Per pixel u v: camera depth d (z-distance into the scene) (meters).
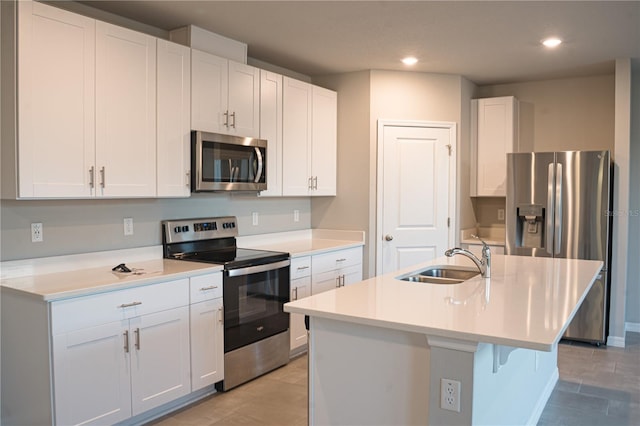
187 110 3.41
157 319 2.88
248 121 3.90
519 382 2.65
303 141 4.52
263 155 3.98
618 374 3.82
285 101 4.28
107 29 2.91
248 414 3.07
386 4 3.15
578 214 4.43
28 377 2.53
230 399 3.28
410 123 4.92
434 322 1.88
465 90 5.16
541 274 2.99
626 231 4.47
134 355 2.77
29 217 2.88
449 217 5.04
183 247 3.74
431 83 4.96
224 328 3.34
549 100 5.23
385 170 4.89
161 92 3.23
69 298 2.46
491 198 5.50
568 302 2.22
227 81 3.71
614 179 4.50
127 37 3.02
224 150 3.64
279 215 4.76
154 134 3.20
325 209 5.10
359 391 2.10
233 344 3.41
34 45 2.57
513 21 3.46
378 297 2.34
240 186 3.78
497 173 5.18
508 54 4.29
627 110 4.43
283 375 3.71
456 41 3.93
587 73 4.95
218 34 3.73
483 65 4.66
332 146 4.91
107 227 3.28
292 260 3.95
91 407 2.58
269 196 4.22
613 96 4.96
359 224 4.92
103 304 2.61
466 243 5.07
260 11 3.27
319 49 4.16
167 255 3.61
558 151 4.97
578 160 4.41
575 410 3.20
